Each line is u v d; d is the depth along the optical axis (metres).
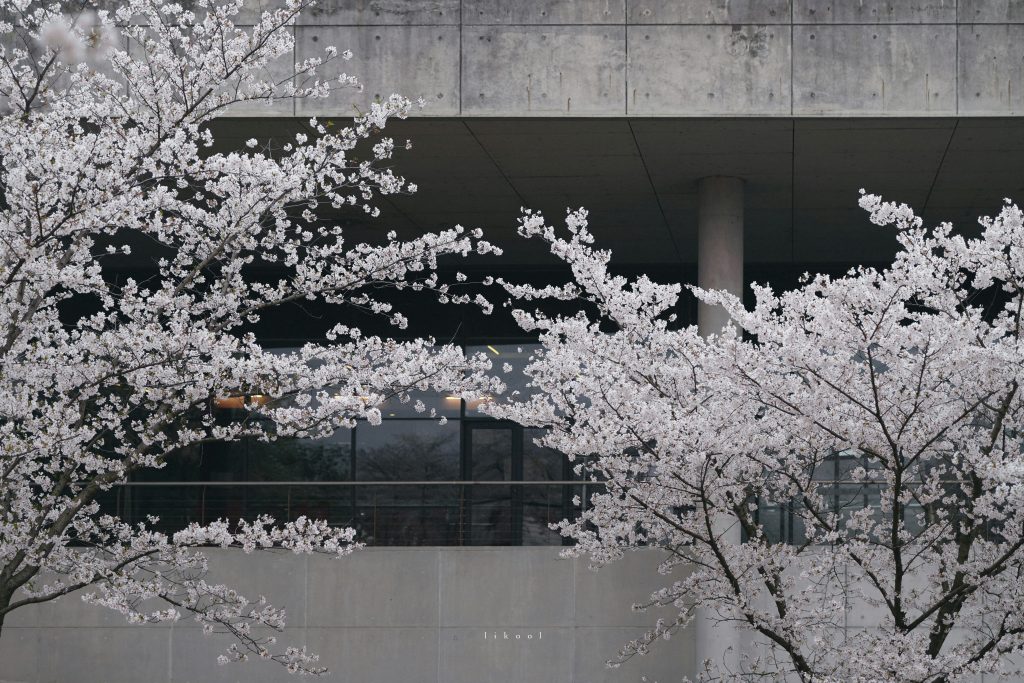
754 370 8.11
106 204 8.08
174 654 13.62
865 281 7.77
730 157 13.32
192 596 9.31
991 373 7.99
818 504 10.02
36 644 13.61
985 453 8.91
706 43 12.02
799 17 11.98
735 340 8.12
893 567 9.98
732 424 8.45
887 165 13.55
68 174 8.12
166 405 8.62
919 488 11.37
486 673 13.68
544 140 12.76
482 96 12.02
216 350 8.09
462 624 13.73
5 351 8.30
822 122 12.07
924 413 8.32
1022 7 11.85
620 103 11.98
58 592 8.46
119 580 8.52
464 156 13.33
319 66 12.02
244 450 18.12
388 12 12.09
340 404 8.88
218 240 9.38
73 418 8.23
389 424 18.27
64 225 8.02
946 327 7.64
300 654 10.07
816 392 8.10
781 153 13.15
